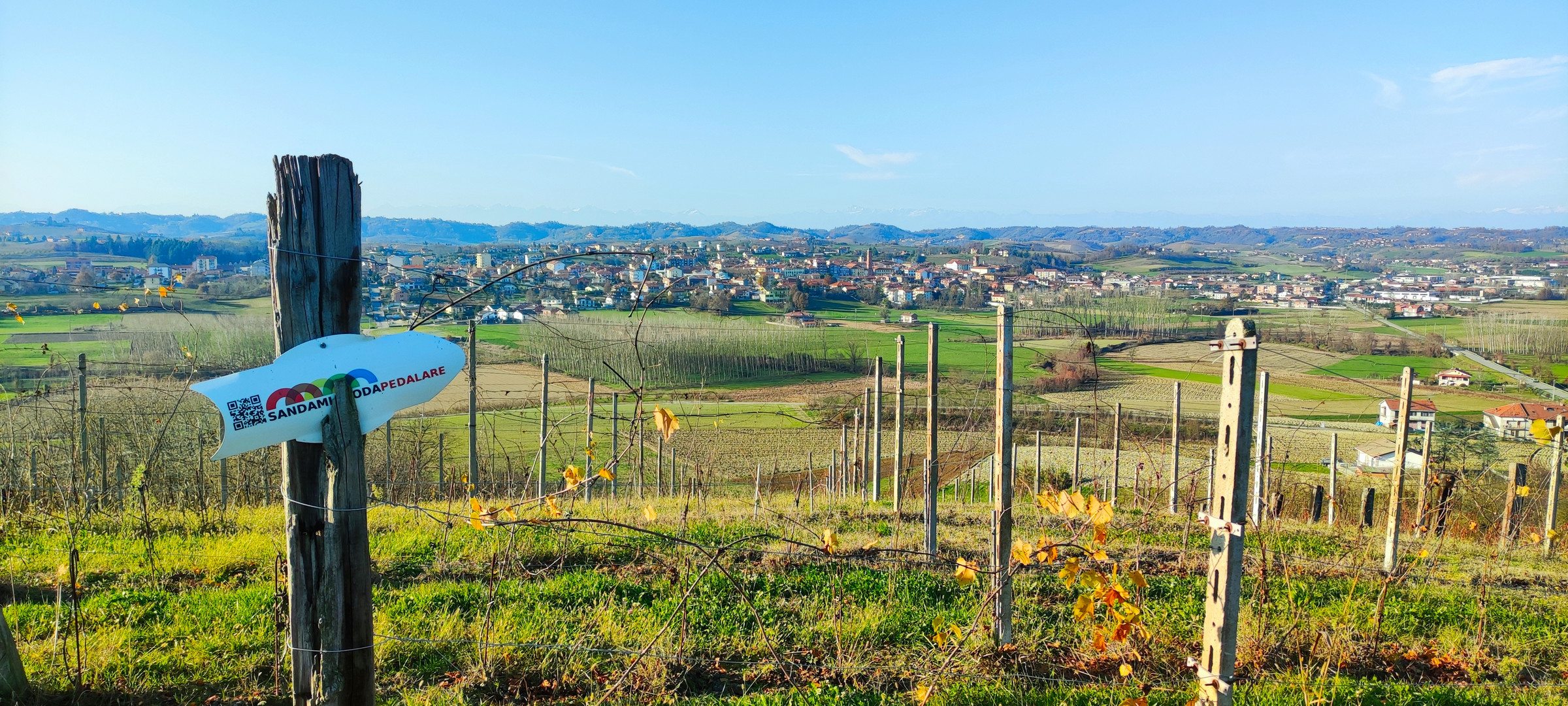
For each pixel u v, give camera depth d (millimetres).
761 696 5160
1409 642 6516
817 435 25344
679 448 18562
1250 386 3695
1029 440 23891
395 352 3484
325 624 3496
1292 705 5117
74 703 4594
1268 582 7523
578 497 11141
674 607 6445
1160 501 15406
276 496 14203
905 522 10445
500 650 5512
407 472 16625
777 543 8281
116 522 8781
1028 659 5852
